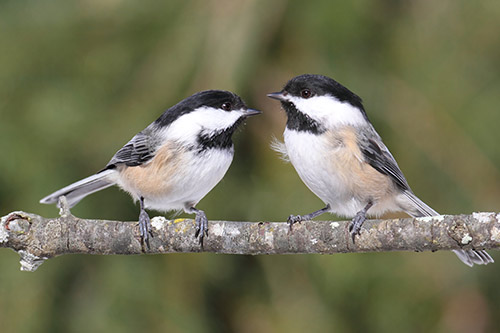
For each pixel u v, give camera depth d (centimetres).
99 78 1013
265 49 1005
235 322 999
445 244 615
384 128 1045
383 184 785
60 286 944
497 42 1078
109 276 943
